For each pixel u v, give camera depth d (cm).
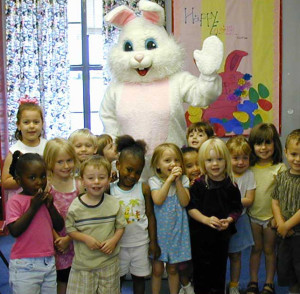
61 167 179
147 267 187
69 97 370
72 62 388
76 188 186
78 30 384
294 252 189
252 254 217
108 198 176
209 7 353
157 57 233
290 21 360
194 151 210
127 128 237
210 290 189
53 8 353
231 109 362
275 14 355
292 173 192
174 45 242
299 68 366
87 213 171
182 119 243
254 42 357
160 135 233
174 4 352
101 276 172
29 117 216
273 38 357
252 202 207
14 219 164
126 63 236
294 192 188
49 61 357
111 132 247
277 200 196
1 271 254
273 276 216
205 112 361
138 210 184
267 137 205
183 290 206
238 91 361
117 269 177
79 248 172
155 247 188
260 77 361
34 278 166
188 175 208
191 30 355
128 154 182
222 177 189
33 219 167
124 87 245
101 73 389
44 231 169
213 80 224
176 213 186
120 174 186
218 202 186
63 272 184
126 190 186
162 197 181
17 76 357
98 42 387
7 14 351
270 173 208
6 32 353
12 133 358
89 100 392
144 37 236
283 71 366
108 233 172
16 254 166
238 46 357
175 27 354
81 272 171
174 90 236
